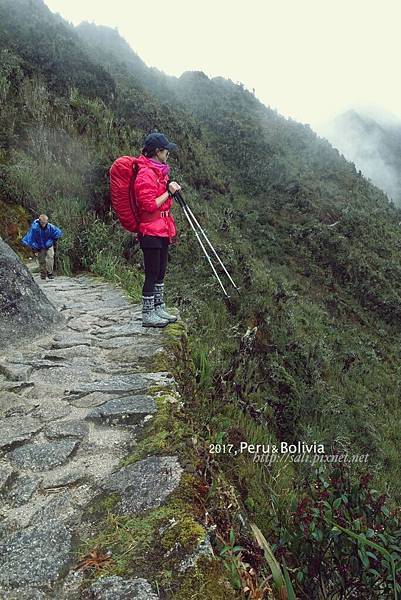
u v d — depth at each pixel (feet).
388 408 41.27
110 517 5.89
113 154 43.29
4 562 5.38
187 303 22.02
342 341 53.67
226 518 6.07
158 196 13.09
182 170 98.07
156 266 14.19
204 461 7.12
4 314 14.12
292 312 39.34
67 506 6.39
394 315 93.86
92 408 9.41
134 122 77.92
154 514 5.76
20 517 6.22
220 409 11.31
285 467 11.14
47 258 26.89
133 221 13.37
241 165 148.36
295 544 6.24
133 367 11.91
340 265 103.71
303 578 6.10
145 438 7.97
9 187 34.99
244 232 100.32
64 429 8.53
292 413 19.34
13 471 7.29
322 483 7.38
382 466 24.04
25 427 8.68
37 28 98.12
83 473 7.16
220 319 23.56
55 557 5.41
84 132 47.26
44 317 15.55
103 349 13.53
